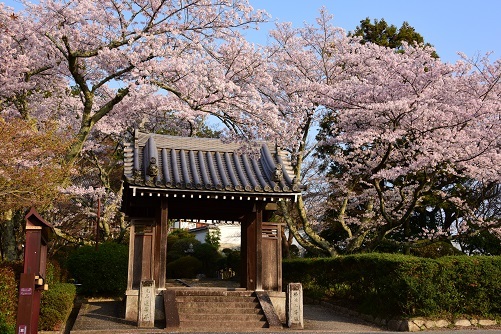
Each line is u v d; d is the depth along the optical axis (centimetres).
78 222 2562
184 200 1422
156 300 1313
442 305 1275
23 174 1058
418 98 1461
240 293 1373
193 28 1395
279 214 2277
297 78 1988
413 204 1614
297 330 1230
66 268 1878
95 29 1360
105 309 1527
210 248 3216
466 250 2270
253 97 1333
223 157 1512
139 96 1633
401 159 1728
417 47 1833
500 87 1588
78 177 2452
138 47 1275
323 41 2014
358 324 1363
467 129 1555
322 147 2298
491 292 1308
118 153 2503
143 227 1372
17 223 1503
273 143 1585
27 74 1512
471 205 1966
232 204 1434
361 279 1528
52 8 1320
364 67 1927
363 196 1980
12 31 1376
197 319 1259
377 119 1564
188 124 2306
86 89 1392
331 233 2528
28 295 753
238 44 1447
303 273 1991
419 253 2105
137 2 1340
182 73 1327
